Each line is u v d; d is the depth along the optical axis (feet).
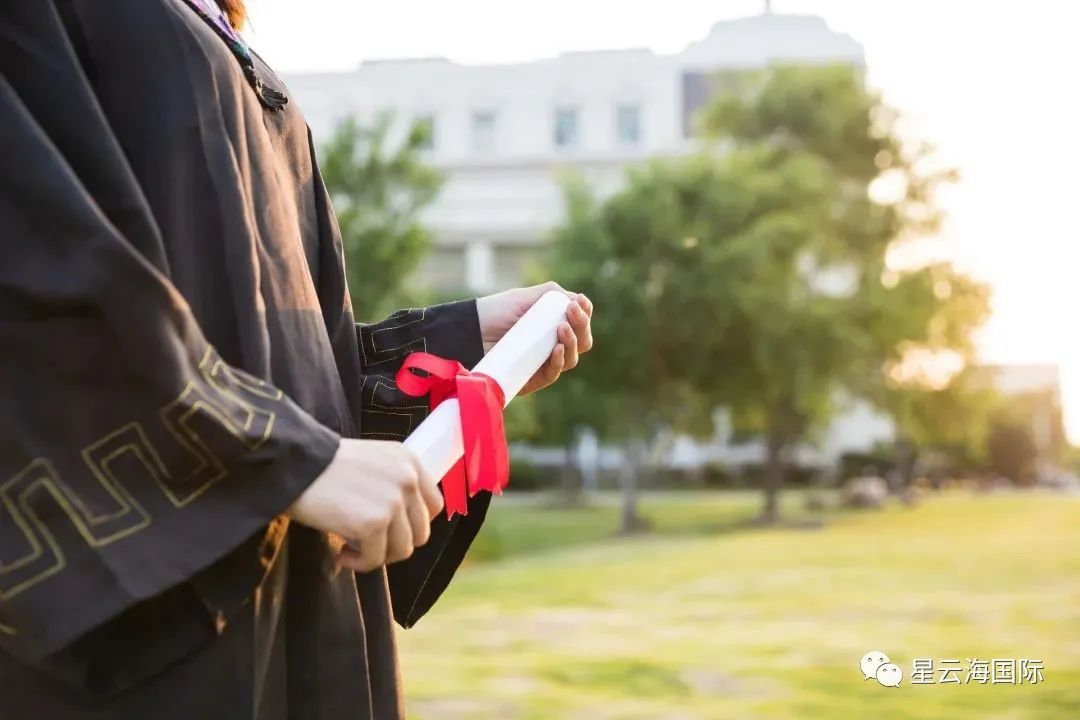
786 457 83.82
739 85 79.05
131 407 2.30
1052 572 28.73
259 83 3.06
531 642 18.86
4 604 2.26
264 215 2.91
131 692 2.47
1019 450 120.26
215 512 2.35
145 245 2.48
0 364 2.28
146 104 2.69
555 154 119.55
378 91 123.54
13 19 2.53
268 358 2.72
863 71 79.25
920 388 73.56
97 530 2.29
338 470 2.41
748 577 29.22
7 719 2.45
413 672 15.94
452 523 3.72
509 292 4.02
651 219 57.62
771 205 61.26
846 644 18.07
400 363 3.86
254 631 2.60
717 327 57.67
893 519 58.03
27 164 2.31
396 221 43.01
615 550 41.57
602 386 58.29
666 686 14.80
